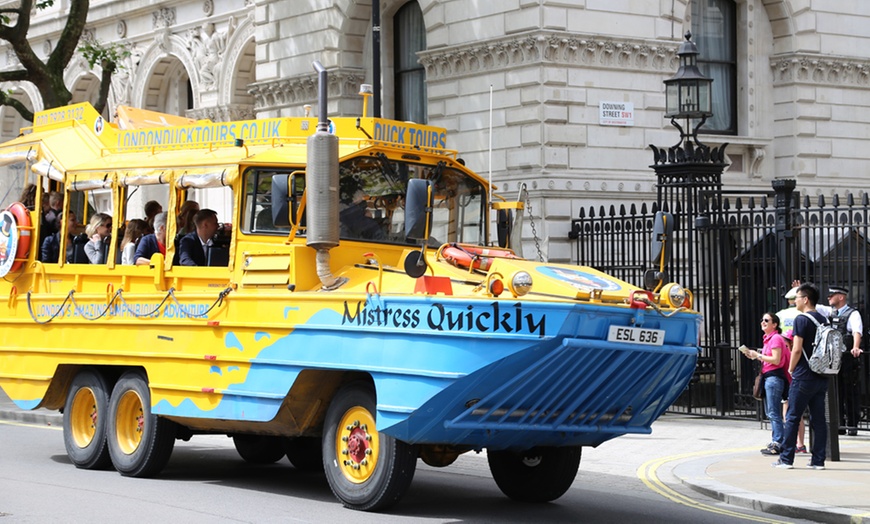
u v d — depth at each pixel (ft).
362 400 36.17
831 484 42.78
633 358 34.17
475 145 86.48
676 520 37.47
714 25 91.91
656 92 85.76
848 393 57.88
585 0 83.10
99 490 40.24
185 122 53.47
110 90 131.13
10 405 71.15
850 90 94.48
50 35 136.15
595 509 39.06
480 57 85.61
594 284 35.14
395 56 97.09
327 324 36.42
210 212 42.93
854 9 94.58
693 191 69.41
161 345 42.16
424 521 35.09
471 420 33.78
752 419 63.41
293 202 38.70
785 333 51.42
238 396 39.06
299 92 102.17
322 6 99.76
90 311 45.52
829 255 59.93
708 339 68.44
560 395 34.01
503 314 32.60
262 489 41.42
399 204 40.52
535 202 81.46
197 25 118.62
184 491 40.42
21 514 35.35
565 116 82.33
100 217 47.06
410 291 35.14
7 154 52.34
